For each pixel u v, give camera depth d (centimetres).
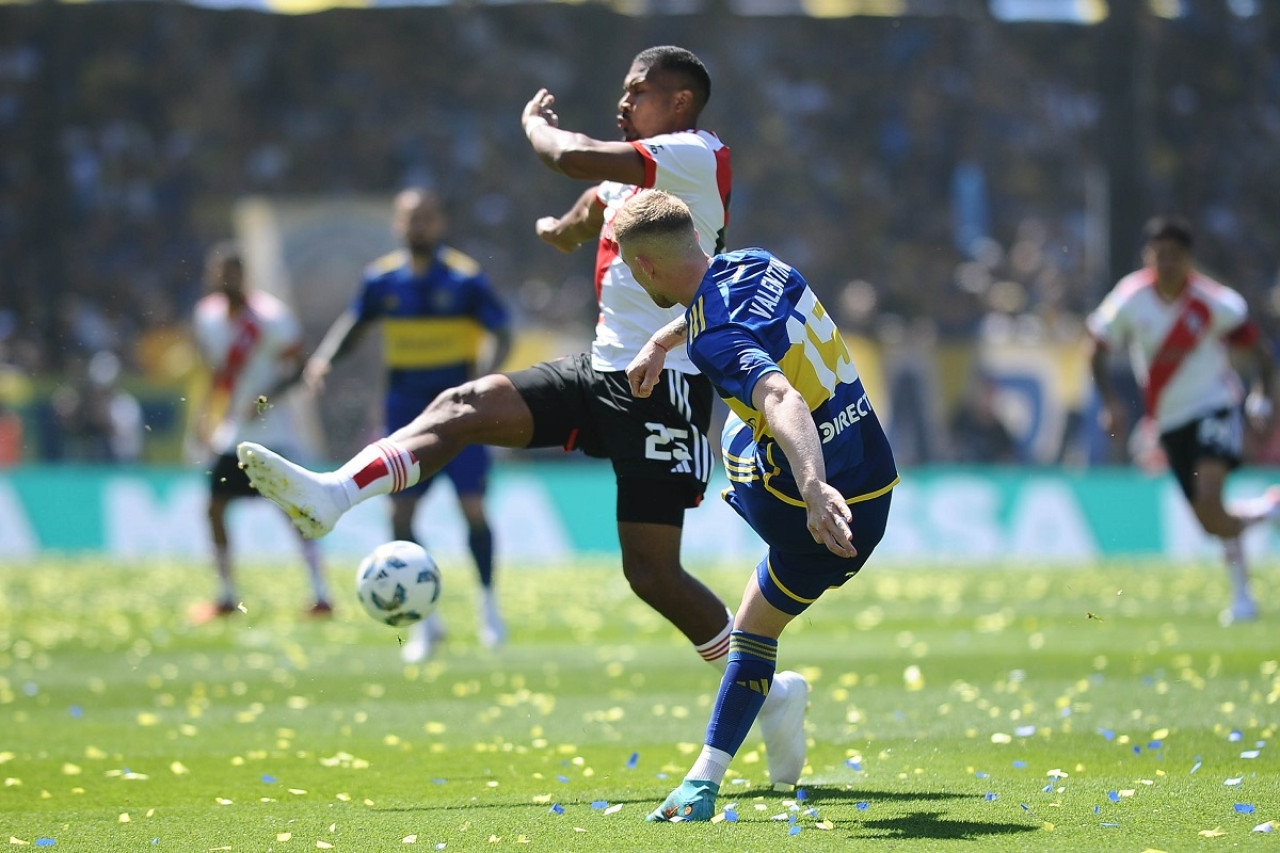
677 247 1534
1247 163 10094
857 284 9281
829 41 10019
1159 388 3631
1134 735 2041
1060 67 10100
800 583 1566
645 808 1627
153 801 1747
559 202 9688
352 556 6372
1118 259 8300
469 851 1422
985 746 2005
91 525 6562
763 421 1498
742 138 9781
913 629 3688
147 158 9700
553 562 6225
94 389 7488
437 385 3416
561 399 1855
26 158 9562
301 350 4141
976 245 9788
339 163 9812
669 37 9856
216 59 9912
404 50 9988
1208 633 3372
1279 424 6856
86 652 3409
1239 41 10206
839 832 1459
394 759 2025
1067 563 6025
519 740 2173
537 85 9938
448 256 3469
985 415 7544
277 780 1875
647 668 2995
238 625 4025
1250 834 1412
